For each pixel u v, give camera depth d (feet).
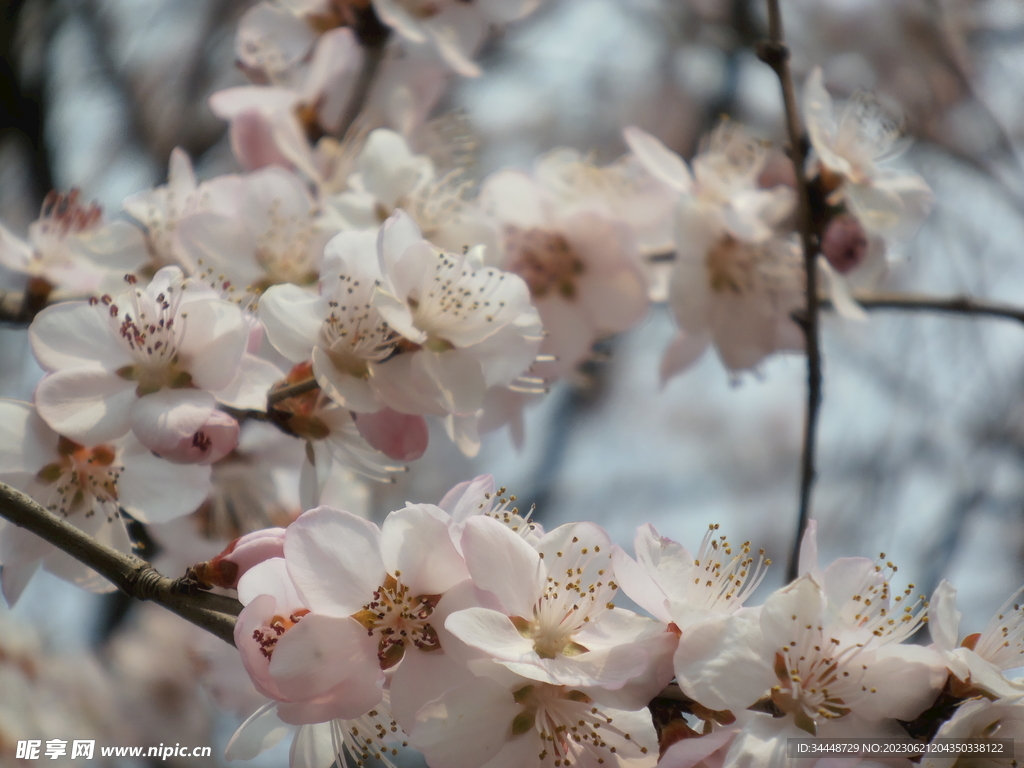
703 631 1.21
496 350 1.34
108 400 1.30
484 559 1.22
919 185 1.52
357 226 1.47
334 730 1.27
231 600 1.23
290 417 1.36
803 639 1.21
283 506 1.55
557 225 1.56
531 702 1.22
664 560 1.24
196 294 1.32
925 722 1.21
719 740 1.19
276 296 1.32
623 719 1.22
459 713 1.21
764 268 1.55
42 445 1.34
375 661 1.21
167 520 1.35
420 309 1.33
